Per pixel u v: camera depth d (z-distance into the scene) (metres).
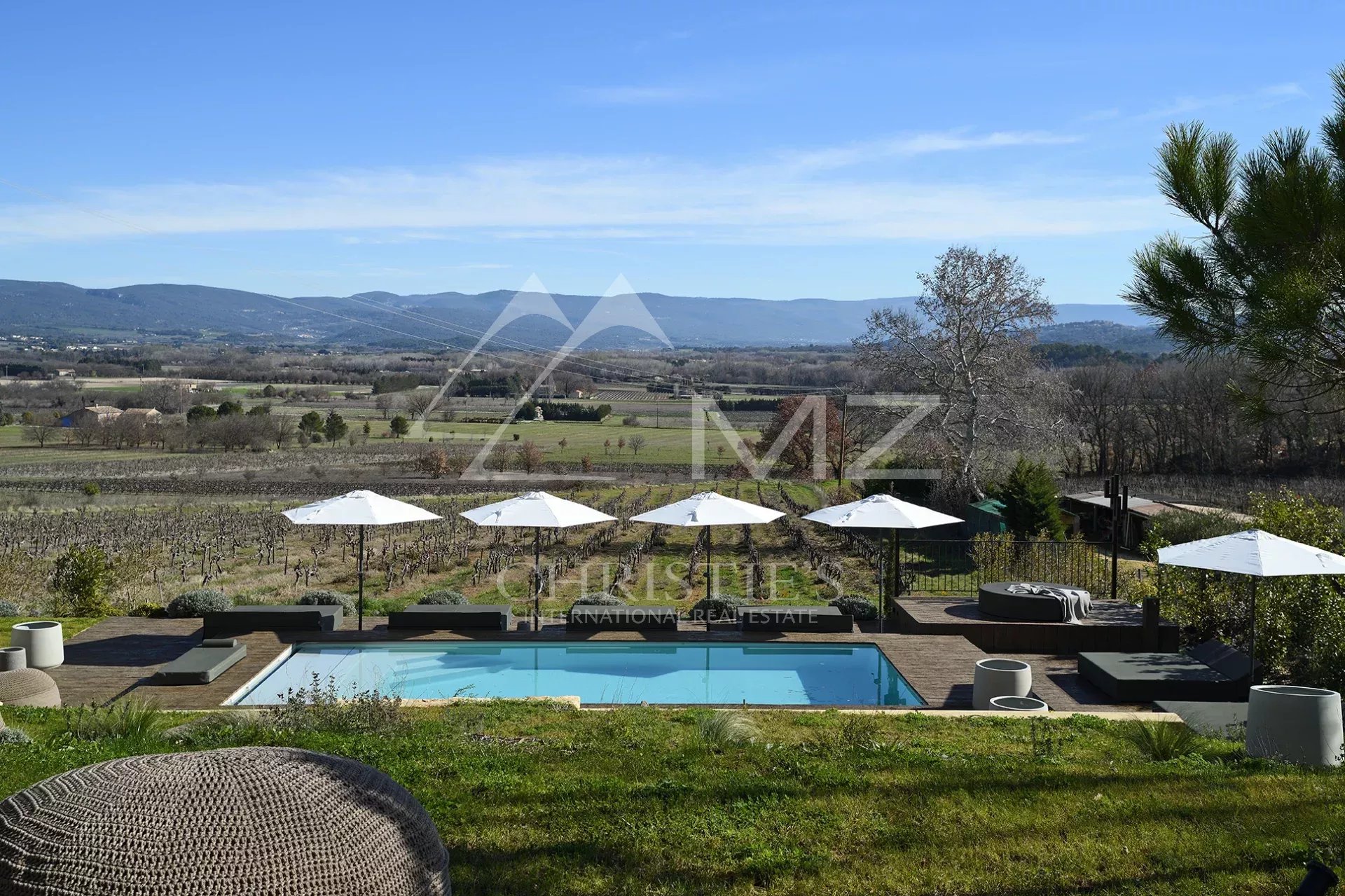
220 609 15.72
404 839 2.99
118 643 13.74
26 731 8.22
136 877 2.58
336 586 23.39
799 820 5.62
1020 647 13.88
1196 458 46.62
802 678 13.05
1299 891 3.18
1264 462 42.19
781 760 7.06
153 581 24.30
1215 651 11.55
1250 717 7.64
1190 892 4.65
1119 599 16.25
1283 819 5.55
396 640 14.30
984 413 31.33
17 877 2.63
